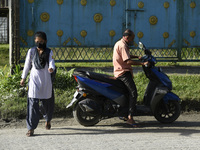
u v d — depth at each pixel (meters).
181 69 15.48
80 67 15.51
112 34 15.34
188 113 10.43
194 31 16.31
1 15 25.94
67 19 14.91
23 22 14.45
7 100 10.16
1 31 26.27
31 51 7.52
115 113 8.59
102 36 15.27
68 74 11.75
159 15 15.82
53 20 14.78
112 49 15.68
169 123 9.07
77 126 8.63
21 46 14.44
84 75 8.45
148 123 9.09
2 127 8.65
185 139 7.04
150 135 7.44
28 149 6.13
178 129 8.30
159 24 15.87
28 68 7.55
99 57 16.03
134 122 8.52
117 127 8.54
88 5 15.05
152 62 8.83
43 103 7.78
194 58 16.84
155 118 9.23
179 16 16.08
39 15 14.62
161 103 9.02
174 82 12.51
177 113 9.05
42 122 8.98
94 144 6.52
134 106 8.51
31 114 7.36
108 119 9.48
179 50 16.25
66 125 8.89
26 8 14.45
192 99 10.67
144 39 15.75
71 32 15.00
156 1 15.73
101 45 15.29
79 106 8.41
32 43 14.54
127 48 8.48
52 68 7.34
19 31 14.23
